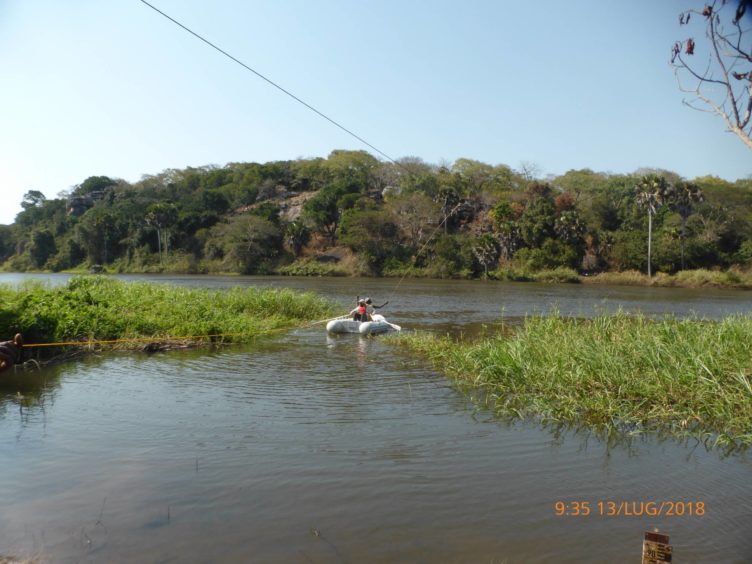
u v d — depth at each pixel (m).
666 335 11.61
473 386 10.40
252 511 5.41
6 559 4.50
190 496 5.69
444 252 71.12
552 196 89.56
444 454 6.97
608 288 53.81
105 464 6.48
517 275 66.69
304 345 15.09
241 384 10.38
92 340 13.59
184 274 80.62
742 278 59.97
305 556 4.64
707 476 6.41
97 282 20.75
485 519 5.35
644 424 8.15
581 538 5.03
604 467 6.65
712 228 71.25
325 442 7.32
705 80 4.51
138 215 93.56
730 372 8.91
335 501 5.65
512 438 7.59
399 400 9.41
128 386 10.10
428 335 16.33
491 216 77.75
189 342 14.47
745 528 5.22
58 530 4.99
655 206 65.25
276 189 109.88
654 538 4.20
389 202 85.31
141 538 4.87
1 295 15.02
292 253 84.38
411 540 4.94
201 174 120.06
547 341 11.80
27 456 6.70
